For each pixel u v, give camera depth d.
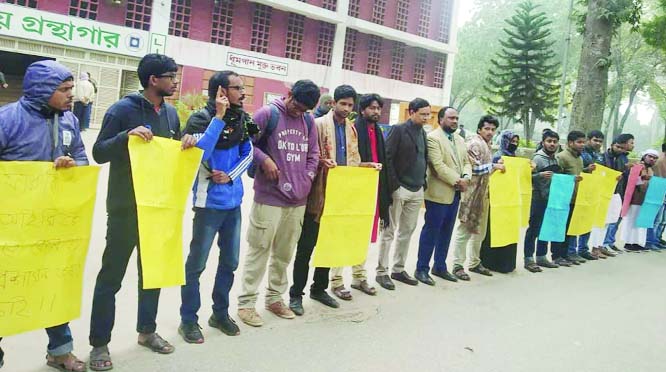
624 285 6.22
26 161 2.69
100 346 3.12
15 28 16.19
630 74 33.59
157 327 3.76
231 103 3.43
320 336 3.90
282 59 21.97
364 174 4.46
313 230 4.31
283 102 3.96
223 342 3.62
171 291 4.45
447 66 27.42
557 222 6.46
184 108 15.77
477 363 3.70
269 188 3.86
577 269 6.84
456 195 5.49
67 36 17.05
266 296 4.27
